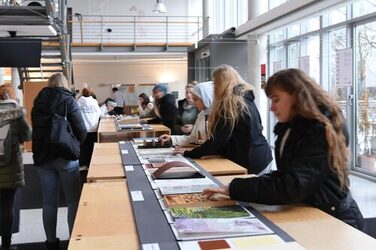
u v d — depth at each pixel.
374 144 5.79
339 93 6.03
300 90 1.49
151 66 13.28
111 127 5.73
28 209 4.48
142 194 1.73
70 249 1.18
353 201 1.62
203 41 8.58
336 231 1.31
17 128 3.25
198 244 1.18
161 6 12.34
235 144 2.57
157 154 2.75
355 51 5.96
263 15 6.67
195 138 3.11
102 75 13.45
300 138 1.48
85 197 1.72
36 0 6.47
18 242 3.50
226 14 11.57
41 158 3.16
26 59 5.36
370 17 5.57
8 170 3.23
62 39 6.68
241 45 7.68
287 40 7.59
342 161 1.48
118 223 1.40
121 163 2.46
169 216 1.44
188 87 5.08
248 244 1.18
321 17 6.53
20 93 9.22
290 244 1.16
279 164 1.60
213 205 1.55
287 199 1.46
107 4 14.37
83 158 6.11
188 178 2.01
